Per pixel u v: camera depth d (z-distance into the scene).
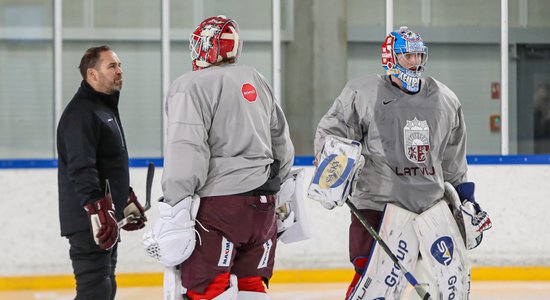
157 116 14.78
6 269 13.38
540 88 15.55
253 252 7.27
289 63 15.10
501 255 14.41
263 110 7.29
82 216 8.05
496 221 14.40
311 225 14.07
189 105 6.92
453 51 15.46
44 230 13.47
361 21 15.26
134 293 13.05
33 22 14.46
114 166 8.29
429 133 7.96
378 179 7.97
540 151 15.59
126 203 8.45
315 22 15.10
